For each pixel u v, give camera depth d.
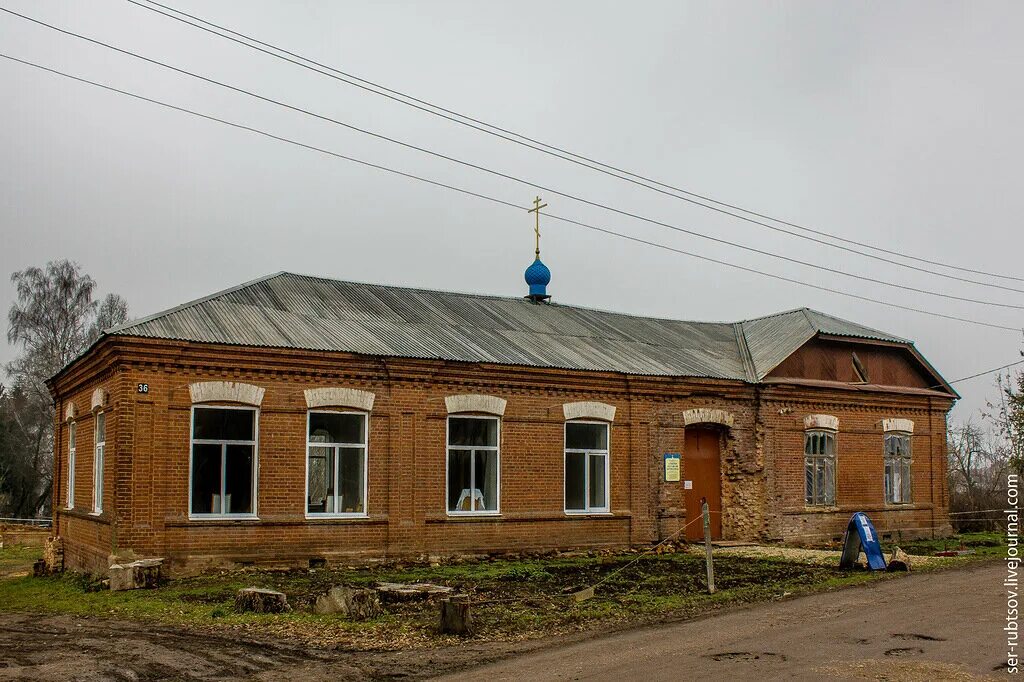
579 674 11.38
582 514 24.69
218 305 22.50
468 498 23.19
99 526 20.67
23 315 52.72
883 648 12.70
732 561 22.91
